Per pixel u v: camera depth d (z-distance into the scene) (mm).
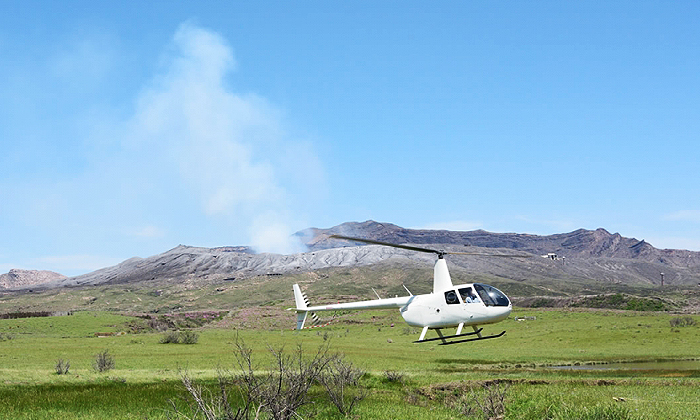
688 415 20516
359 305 34312
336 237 25359
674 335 75688
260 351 62469
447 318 29500
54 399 24203
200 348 68875
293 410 14320
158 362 48625
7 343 78625
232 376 23656
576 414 20078
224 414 14008
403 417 20359
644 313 118062
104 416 20078
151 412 20672
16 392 26656
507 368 50281
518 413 21906
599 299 176000
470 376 40000
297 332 110250
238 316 154625
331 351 63594
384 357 59000
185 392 25594
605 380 36250
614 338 75812
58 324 114500
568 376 41875
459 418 21047
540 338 80625
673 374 44469
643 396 27500
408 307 31219
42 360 51031
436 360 56906
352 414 20594
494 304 28766
